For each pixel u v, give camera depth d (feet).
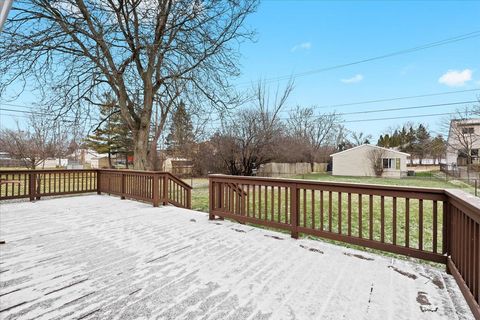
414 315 5.96
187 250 10.28
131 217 16.03
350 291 7.08
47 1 20.79
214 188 15.42
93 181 26.94
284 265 8.85
